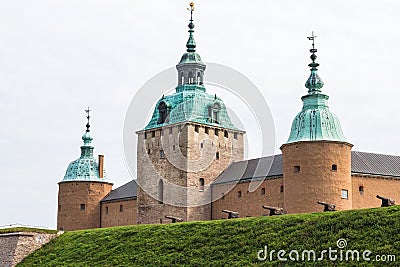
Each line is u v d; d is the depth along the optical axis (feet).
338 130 282.97
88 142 399.85
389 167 307.78
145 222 340.39
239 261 205.05
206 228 232.53
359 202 290.76
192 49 346.95
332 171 275.39
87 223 382.42
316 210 272.10
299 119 286.25
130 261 225.56
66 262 240.53
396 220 201.77
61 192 388.98
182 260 215.72
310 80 290.76
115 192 386.73
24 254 256.73
